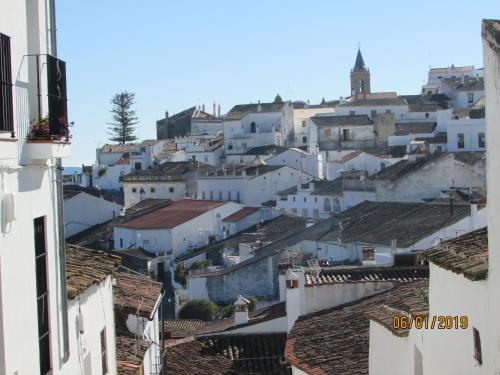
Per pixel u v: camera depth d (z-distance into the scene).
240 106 158.88
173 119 197.75
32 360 14.73
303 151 137.62
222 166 134.25
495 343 12.34
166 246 99.31
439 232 59.72
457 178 90.00
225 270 71.75
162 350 30.23
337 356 24.23
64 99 16.67
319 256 69.00
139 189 137.25
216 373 32.59
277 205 114.06
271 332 35.34
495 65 12.03
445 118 134.25
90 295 19.89
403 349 18.22
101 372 20.95
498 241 12.12
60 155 15.84
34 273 15.05
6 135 13.70
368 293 31.33
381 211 73.25
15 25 14.62
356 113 156.12
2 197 13.49
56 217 16.78
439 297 15.52
